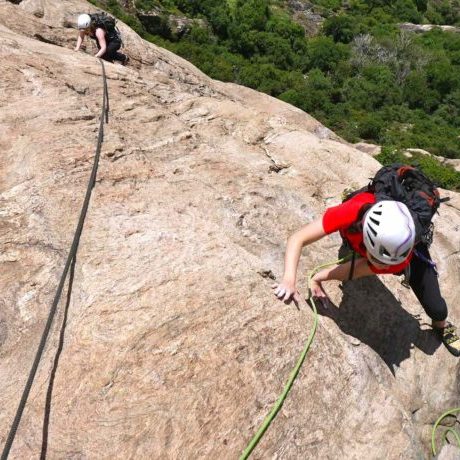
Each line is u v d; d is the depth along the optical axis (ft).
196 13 258.37
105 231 10.85
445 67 245.24
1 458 6.83
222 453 7.91
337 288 12.00
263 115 19.93
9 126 14.16
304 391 9.16
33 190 11.89
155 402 8.10
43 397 8.06
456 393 12.05
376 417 9.73
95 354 8.54
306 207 14.25
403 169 10.31
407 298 12.96
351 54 253.24
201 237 11.15
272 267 11.73
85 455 7.46
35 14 30.99
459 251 15.21
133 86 19.45
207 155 15.31
